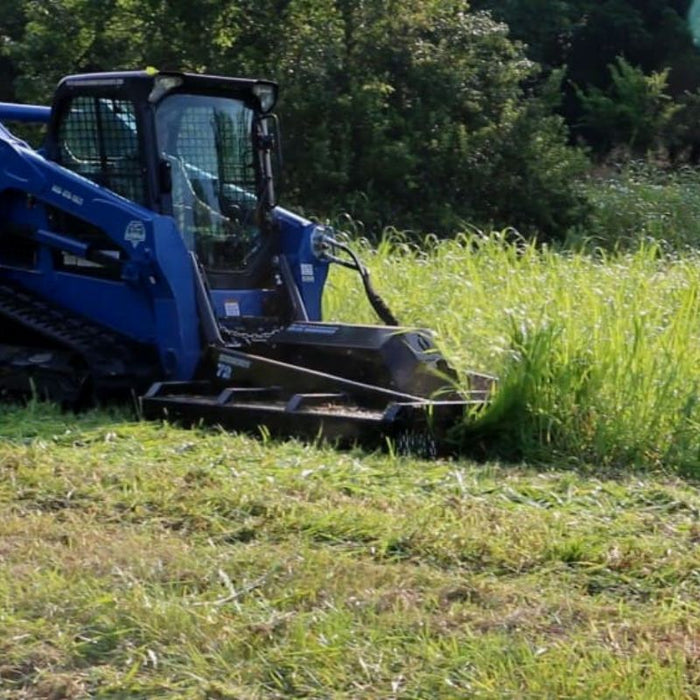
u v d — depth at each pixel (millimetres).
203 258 12484
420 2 24641
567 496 9531
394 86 24578
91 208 12227
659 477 10672
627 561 7871
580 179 28547
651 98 36531
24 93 24797
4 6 28828
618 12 40719
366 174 23641
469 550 8016
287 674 6297
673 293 13727
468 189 24484
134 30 24281
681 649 6566
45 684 6250
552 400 11258
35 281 12891
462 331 12875
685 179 29938
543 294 13664
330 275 15773
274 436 11117
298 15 24062
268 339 12148
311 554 7805
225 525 8531
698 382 11422
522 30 38656
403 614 6898
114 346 12266
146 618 6797
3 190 12789
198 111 12500
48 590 7160
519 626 6844
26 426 11281
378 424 10680
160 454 10289
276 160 13086
